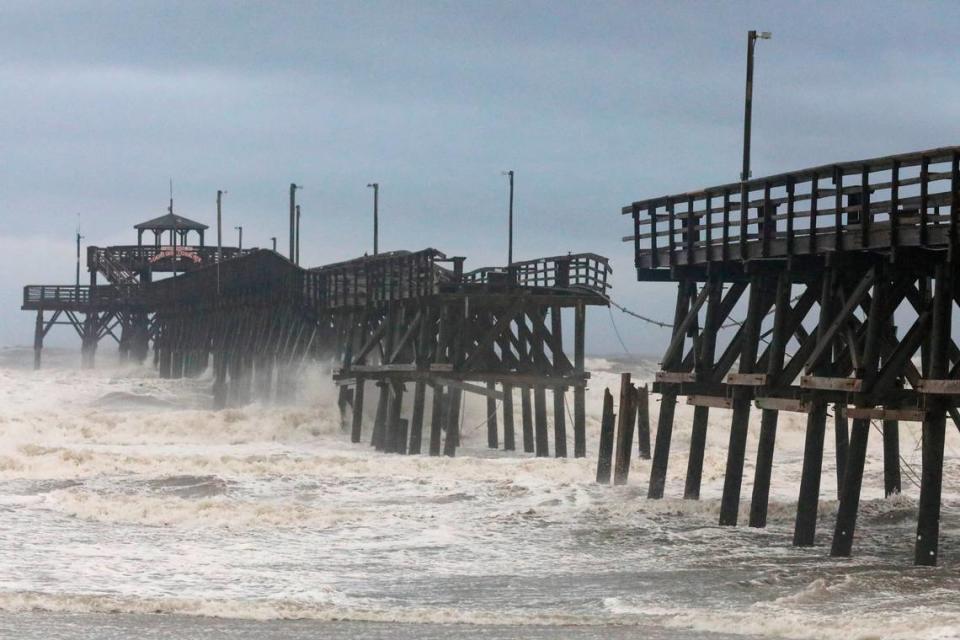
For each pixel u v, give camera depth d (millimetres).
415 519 45156
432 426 68000
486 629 28859
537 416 69188
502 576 35500
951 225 33469
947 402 34531
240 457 65250
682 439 79312
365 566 36875
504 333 71562
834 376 39781
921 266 35938
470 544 40500
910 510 45219
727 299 44469
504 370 71438
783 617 29375
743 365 42000
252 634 28219
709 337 44406
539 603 31938
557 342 69125
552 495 50812
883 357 40062
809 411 38531
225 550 39062
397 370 70250
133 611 30219
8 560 36406
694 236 44656
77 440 75312
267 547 39750
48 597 31219
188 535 41750
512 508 47906
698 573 35469
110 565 36125
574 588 33781
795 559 37219
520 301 67750
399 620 29797
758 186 40969
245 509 46438
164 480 55719
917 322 35406
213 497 51500
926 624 27953
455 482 55156
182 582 34031
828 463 63438
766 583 33844
